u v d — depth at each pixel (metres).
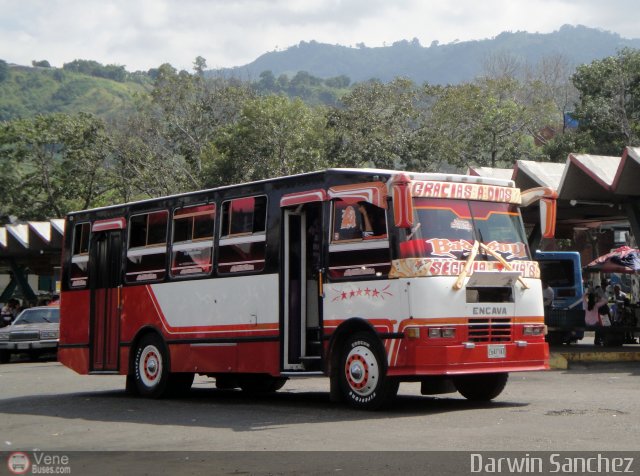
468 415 11.91
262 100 52.75
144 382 16.27
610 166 22.45
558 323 26.41
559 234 29.86
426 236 12.17
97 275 17.45
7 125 66.75
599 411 11.93
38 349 28.91
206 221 15.27
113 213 17.25
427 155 53.41
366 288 12.46
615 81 52.16
